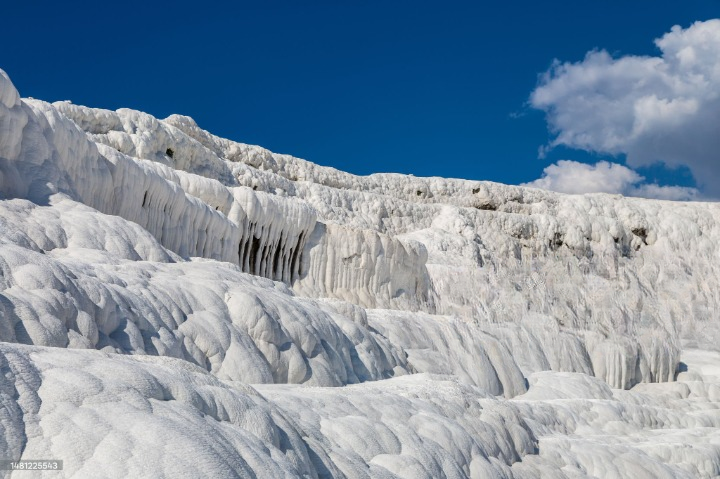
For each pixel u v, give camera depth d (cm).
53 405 333
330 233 2156
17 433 309
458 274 2733
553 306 3133
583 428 1252
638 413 1428
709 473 1126
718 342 3562
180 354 696
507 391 1614
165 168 1609
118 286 695
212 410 414
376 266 2220
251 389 496
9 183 920
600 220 3800
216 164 2444
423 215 3284
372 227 3014
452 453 651
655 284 3769
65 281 596
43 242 810
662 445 1144
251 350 778
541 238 3538
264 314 834
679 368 3038
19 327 512
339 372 959
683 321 3631
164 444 339
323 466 486
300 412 569
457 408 780
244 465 368
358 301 2134
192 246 1505
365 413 634
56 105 1864
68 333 558
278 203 1959
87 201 1134
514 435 839
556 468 847
